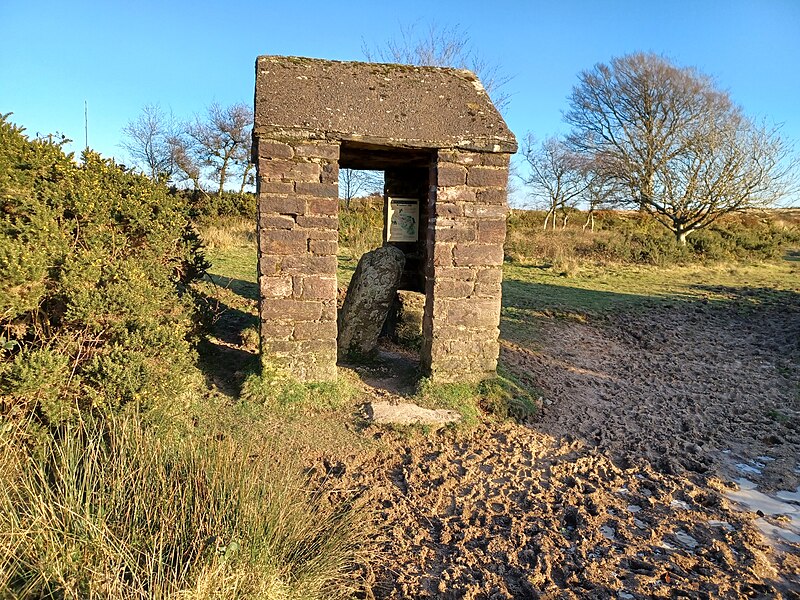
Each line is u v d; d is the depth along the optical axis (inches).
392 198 328.2
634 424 236.7
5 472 128.0
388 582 130.5
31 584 106.0
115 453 140.9
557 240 880.9
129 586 106.7
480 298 235.8
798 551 147.8
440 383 237.1
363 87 231.1
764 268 830.5
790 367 328.8
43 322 173.9
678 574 136.0
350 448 193.5
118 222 217.3
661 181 1037.8
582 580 133.3
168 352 186.1
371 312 277.7
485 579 132.7
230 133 1339.8
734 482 187.3
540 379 278.8
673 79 1040.2
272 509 128.9
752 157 935.7
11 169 171.6
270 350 222.1
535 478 185.3
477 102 237.8
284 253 217.6
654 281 647.1
